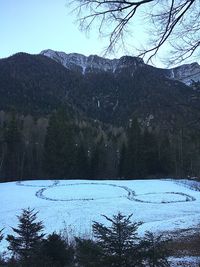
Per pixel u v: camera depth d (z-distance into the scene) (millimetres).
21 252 11125
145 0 4781
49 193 51969
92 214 36688
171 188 56969
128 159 82688
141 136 79750
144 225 29859
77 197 48219
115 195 49938
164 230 27531
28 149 88062
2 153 84375
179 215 36281
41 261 8797
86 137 95812
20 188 57750
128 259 7277
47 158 83750
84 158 85688
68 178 83500
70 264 9180
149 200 45906
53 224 32219
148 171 79062
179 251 19188
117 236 7516
